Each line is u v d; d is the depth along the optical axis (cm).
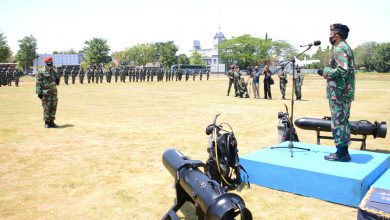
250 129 1125
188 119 1329
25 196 537
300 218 466
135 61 11344
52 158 750
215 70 9862
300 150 662
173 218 418
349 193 497
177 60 10506
